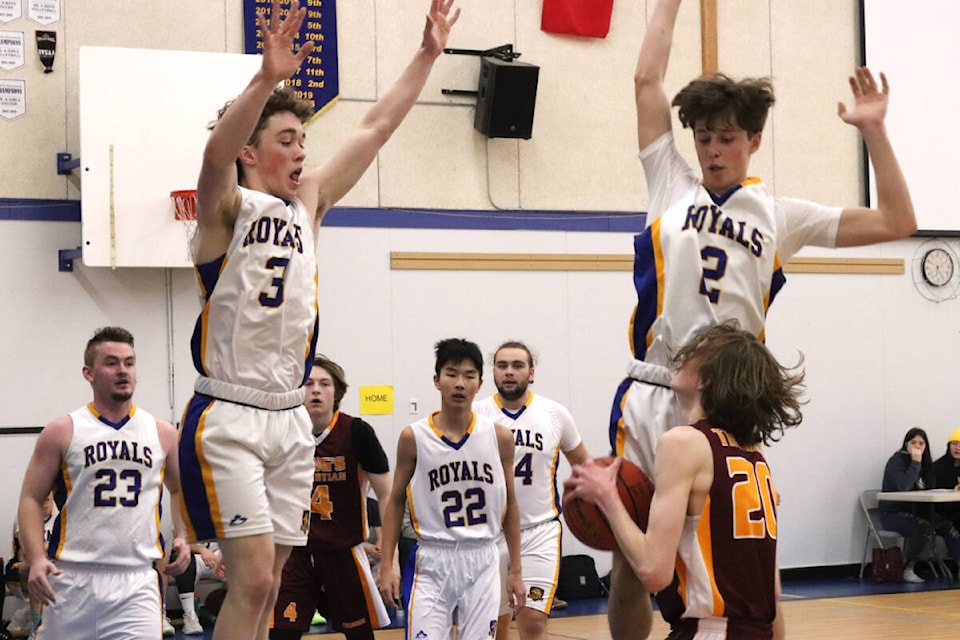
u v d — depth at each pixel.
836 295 12.52
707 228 3.85
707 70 12.02
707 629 3.34
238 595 3.79
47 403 9.95
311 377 5.96
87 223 9.59
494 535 5.98
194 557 9.51
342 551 6.02
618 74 11.87
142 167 9.72
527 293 11.47
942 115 12.76
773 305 12.32
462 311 11.27
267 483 3.92
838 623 9.09
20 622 9.14
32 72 10.11
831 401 12.42
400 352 11.05
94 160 9.62
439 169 11.28
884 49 12.62
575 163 11.70
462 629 5.92
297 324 3.86
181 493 3.88
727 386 3.37
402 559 10.14
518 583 6.06
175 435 5.62
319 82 10.83
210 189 3.62
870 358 12.59
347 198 11.01
